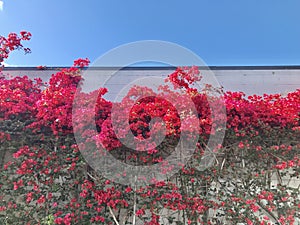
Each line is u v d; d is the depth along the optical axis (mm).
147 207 2311
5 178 2270
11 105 2488
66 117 2465
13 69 3096
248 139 2547
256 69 3172
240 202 2332
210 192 2414
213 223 2334
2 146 2377
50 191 2287
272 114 2629
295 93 2760
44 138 2436
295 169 2494
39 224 2158
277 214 2387
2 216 2201
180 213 2363
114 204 2273
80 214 2227
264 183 2451
